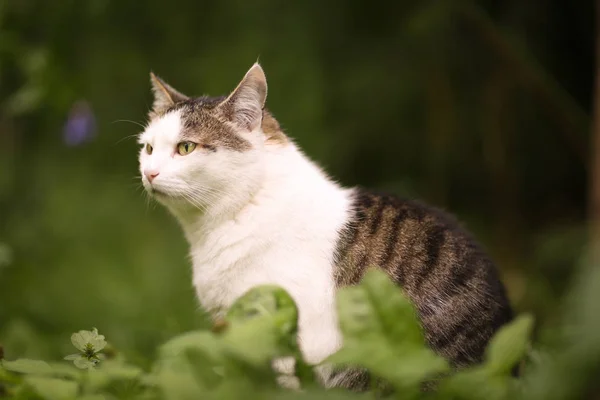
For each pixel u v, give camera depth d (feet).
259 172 15.11
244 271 14.66
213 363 9.53
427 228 14.93
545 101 30.01
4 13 28.71
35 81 27.96
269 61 29.22
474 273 14.40
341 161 30.37
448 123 30.99
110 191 30.78
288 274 14.29
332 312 14.10
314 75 29.17
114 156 30.96
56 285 28.68
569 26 30.25
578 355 8.15
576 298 8.45
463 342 13.78
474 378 9.45
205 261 15.26
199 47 30.42
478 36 29.96
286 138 16.12
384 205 15.33
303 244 14.51
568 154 31.48
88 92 30.19
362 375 13.34
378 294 9.73
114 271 28.73
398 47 30.09
